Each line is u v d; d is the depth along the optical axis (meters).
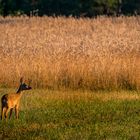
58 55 62.81
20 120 40.19
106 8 177.50
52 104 46.12
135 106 45.53
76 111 43.62
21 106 45.12
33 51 66.69
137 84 55.75
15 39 85.56
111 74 56.34
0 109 43.81
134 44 72.75
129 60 59.41
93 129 37.31
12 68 58.53
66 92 52.28
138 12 181.88
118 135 35.53
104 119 40.81
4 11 188.25
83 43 74.94
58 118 41.31
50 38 84.94
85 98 48.28
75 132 36.50
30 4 190.00
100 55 61.81
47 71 57.22
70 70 57.09
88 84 56.34
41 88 56.06
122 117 41.47
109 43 73.44
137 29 95.69
